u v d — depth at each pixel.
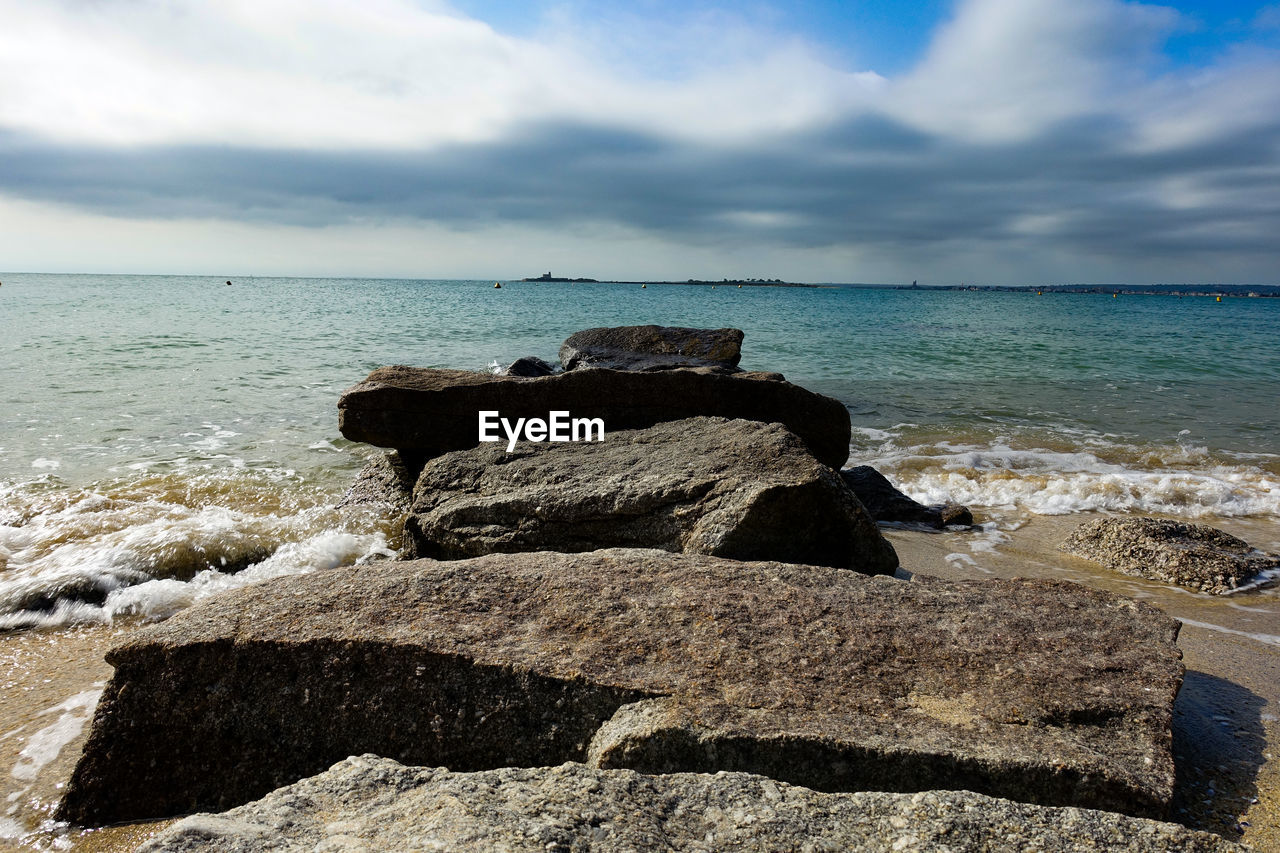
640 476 5.45
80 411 12.04
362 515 7.25
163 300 54.25
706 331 14.38
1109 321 44.53
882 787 2.49
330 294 79.81
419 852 1.74
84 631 4.92
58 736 3.57
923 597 3.66
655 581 3.63
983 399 15.65
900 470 9.93
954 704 2.81
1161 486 8.86
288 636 2.99
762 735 2.52
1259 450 11.28
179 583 5.66
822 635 3.20
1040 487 9.02
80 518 6.95
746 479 5.05
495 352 24.20
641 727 2.57
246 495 8.16
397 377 7.95
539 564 3.83
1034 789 2.46
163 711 2.97
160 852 1.77
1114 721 2.81
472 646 2.96
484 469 6.25
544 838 1.83
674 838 1.96
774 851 1.93
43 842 2.79
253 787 2.89
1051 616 3.55
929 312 54.06
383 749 2.84
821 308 59.38
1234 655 4.38
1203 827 2.66
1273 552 6.85
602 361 13.12
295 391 14.73
